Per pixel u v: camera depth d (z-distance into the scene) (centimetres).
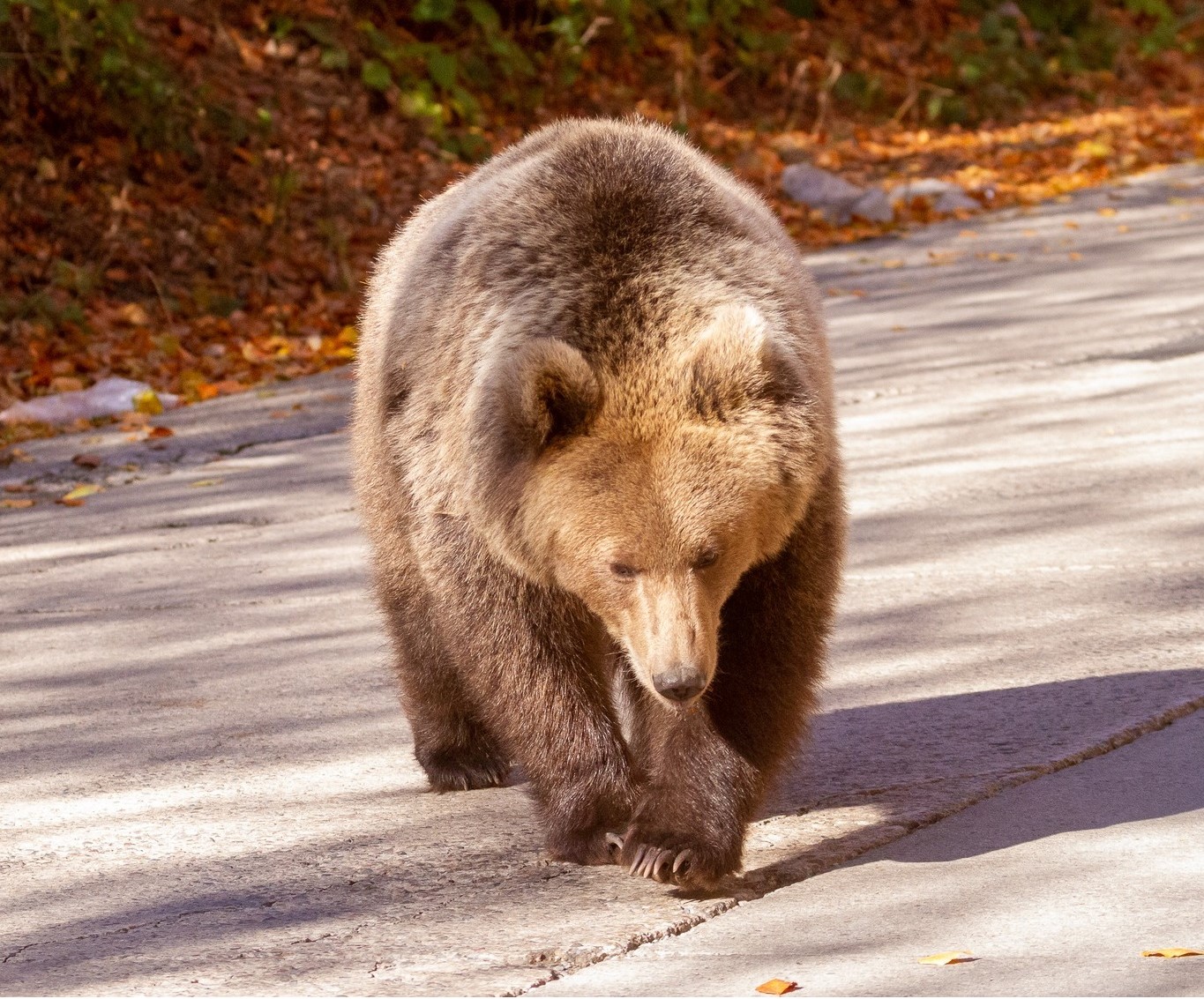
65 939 731
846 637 1134
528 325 789
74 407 2081
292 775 959
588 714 819
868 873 769
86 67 2734
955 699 1002
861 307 2305
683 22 3847
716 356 754
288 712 1070
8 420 2038
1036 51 4288
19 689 1154
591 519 753
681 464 749
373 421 947
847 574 1270
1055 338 2008
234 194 2772
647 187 823
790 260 882
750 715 800
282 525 1567
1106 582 1195
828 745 945
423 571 855
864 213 2981
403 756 990
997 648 1085
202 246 2634
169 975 684
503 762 948
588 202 816
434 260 888
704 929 718
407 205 2934
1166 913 689
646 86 3731
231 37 3134
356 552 1456
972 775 879
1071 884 729
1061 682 1010
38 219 2539
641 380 767
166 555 1495
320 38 3219
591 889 773
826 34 4106
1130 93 4325
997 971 646
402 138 3145
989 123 3897
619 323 782
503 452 766
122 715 1080
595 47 3691
